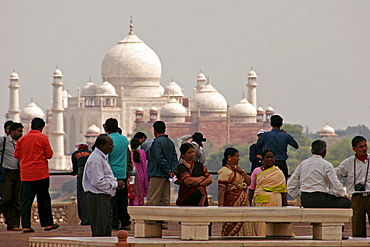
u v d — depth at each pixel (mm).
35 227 49469
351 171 39562
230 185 37219
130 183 47875
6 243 38875
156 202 43000
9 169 44594
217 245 30812
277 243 31359
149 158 43281
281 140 43750
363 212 39500
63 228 46719
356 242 32250
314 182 36094
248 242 31172
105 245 31703
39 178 42812
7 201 44375
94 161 37094
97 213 37125
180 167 36594
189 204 36406
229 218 31344
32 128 43500
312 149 36656
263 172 37594
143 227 33406
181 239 31531
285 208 31969
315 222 32625
